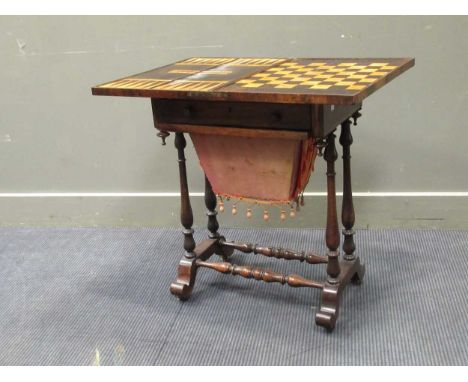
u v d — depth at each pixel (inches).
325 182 113.3
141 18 106.7
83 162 119.3
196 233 117.2
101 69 111.3
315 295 94.6
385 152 109.7
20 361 82.6
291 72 81.4
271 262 105.2
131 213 121.6
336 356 80.0
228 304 93.6
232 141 82.7
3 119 117.7
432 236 110.4
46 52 111.3
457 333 83.0
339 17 102.0
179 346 84.1
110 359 82.0
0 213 125.4
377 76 74.3
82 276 104.4
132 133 115.3
